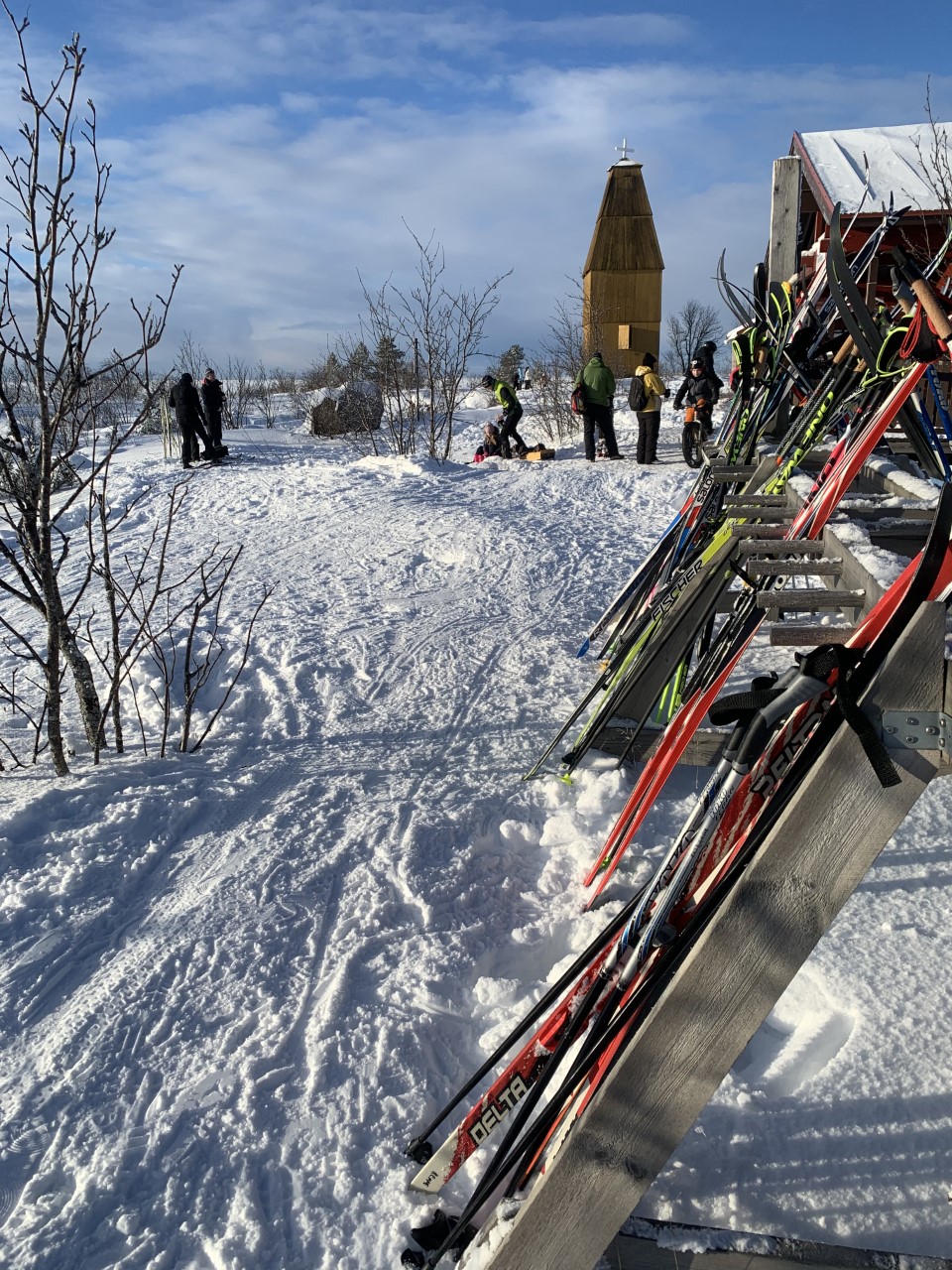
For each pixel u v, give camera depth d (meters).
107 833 3.57
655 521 9.62
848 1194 1.95
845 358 4.97
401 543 8.62
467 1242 1.92
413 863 3.37
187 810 3.78
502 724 4.71
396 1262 1.95
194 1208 2.07
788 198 8.98
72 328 3.84
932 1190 1.94
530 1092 1.96
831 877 1.48
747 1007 1.51
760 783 1.74
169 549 8.60
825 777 1.47
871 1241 1.85
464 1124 2.04
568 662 5.56
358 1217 2.06
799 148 12.84
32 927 3.05
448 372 14.76
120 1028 2.59
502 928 3.13
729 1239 1.65
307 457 14.84
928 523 4.14
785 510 4.65
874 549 3.66
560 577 7.50
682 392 12.64
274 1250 1.98
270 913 3.11
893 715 1.46
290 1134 2.26
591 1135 1.56
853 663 1.53
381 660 5.60
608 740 4.14
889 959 2.61
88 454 14.98
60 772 4.03
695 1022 1.52
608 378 13.34
